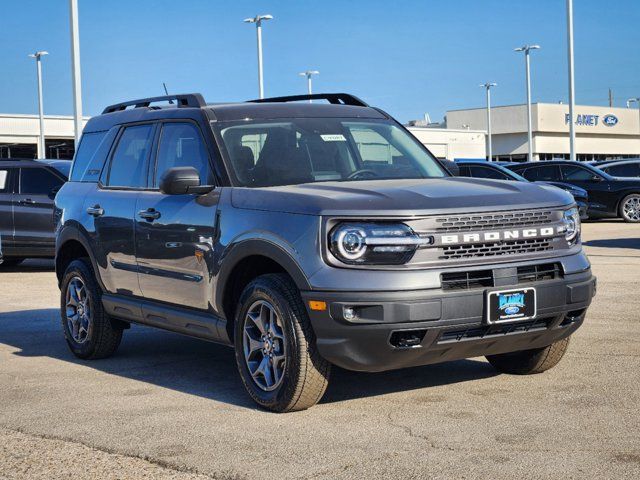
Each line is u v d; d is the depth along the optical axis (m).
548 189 5.51
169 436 4.90
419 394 5.64
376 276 4.83
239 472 4.26
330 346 4.94
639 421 4.85
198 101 6.40
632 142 90.75
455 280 4.93
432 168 6.41
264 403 5.34
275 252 5.14
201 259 5.80
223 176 5.82
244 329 5.47
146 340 8.07
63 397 5.92
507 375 6.09
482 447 4.49
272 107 6.41
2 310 10.13
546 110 81.25
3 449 4.77
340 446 4.61
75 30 22.91
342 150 6.18
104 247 6.89
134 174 6.79
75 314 7.36
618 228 20.09
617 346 6.85
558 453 4.34
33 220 14.27
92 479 4.24
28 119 54.34
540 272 5.18
